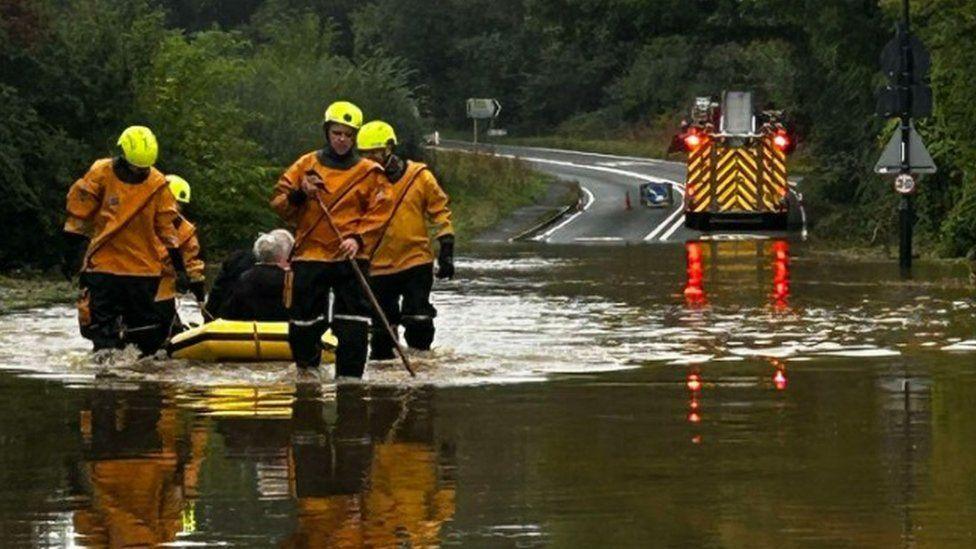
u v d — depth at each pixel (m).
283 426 15.34
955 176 51.91
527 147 139.88
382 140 22.14
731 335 23.75
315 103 77.69
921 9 46.59
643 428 15.06
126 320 21.19
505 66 154.88
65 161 43.31
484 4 156.38
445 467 13.14
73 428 15.27
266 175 58.19
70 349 22.48
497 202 86.62
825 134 74.56
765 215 63.81
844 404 16.50
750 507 11.50
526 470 13.00
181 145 55.12
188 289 21.52
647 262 44.66
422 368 20.08
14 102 42.81
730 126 63.66
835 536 10.62
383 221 20.00
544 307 29.02
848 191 72.56
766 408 16.28
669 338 23.38
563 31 82.38
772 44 101.00
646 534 10.71
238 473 12.95
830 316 26.72
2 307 30.17
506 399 17.11
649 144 133.62
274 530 10.94
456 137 152.12
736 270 40.34
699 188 64.06
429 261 22.06
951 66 46.06
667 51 130.75
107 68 47.12
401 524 11.08
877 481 12.41
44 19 46.28
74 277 43.38
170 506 11.69
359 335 19.08
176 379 19.16
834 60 70.38
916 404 16.47
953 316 26.56
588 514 11.33
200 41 61.91
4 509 11.61
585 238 62.94
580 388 17.95
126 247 21.03
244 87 69.88
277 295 21.30
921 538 10.55
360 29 155.50
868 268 40.88
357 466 13.22
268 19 149.62
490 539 10.62
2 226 42.69
